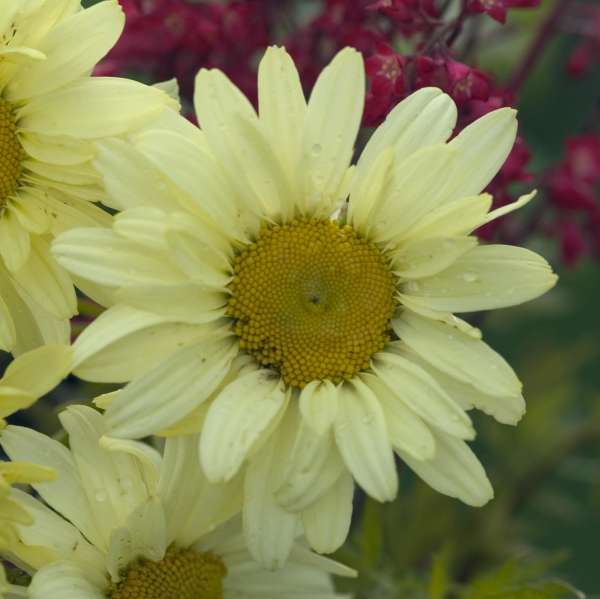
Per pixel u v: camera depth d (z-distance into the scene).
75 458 0.50
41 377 0.49
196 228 0.49
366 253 0.50
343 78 0.50
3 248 0.50
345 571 0.51
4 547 0.49
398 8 0.53
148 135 0.49
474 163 0.50
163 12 0.55
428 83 0.52
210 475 0.48
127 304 0.49
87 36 0.50
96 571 0.50
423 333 0.50
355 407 0.50
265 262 0.50
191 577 0.51
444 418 0.49
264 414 0.49
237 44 0.55
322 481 0.49
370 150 0.50
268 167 0.50
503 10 0.53
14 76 0.50
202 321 0.49
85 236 0.49
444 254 0.49
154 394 0.49
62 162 0.50
